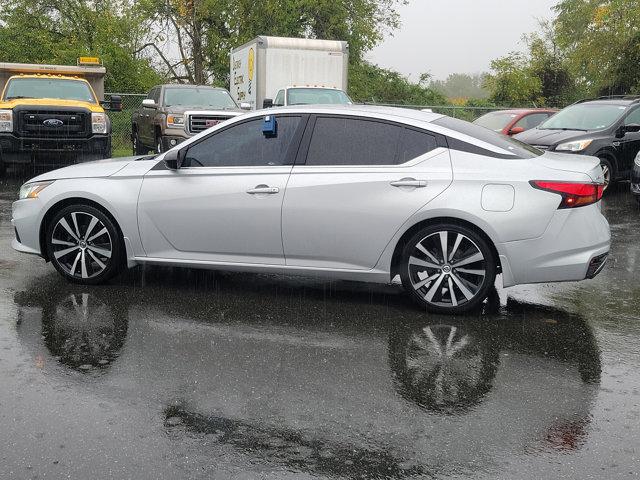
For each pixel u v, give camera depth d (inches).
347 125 227.1
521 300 239.5
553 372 173.0
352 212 219.1
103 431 137.1
